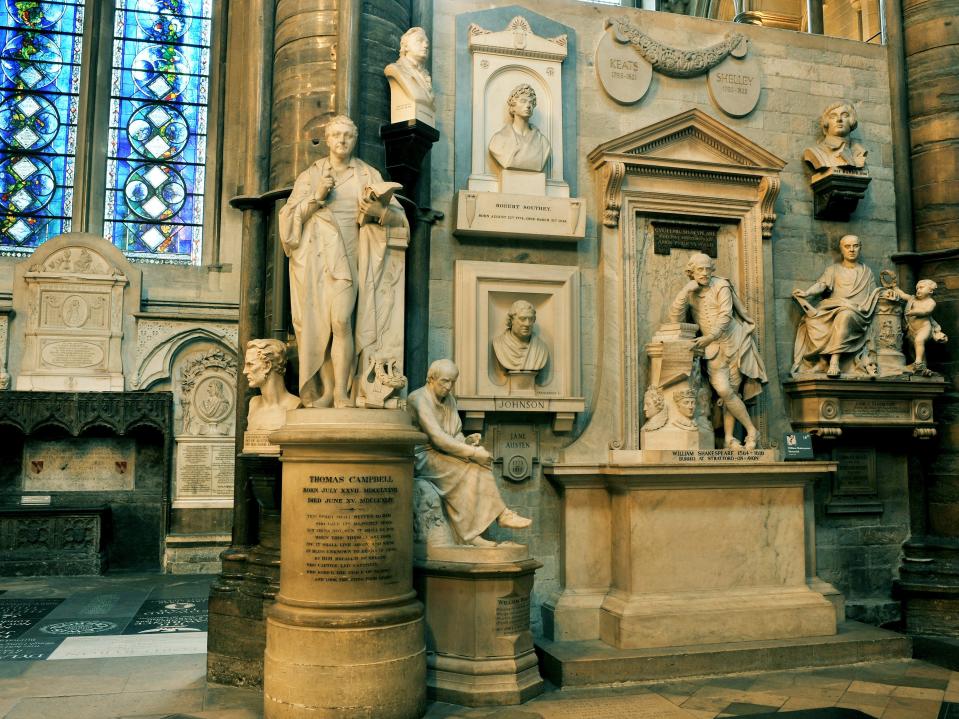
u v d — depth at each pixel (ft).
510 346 22.36
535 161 23.04
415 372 21.48
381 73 21.25
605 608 20.90
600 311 23.56
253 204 21.11
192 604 28.53
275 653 15.61
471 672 17.22
